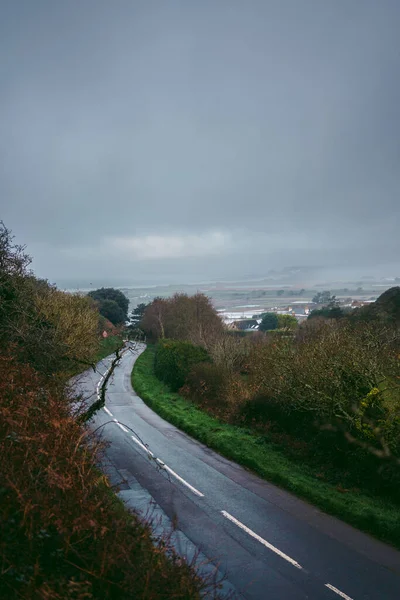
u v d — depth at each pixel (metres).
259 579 9.36
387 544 11.05
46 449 7.10
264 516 12.61
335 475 15.36
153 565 6.08
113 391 33.59
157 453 18.55
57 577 5.56
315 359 17.88
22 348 14.09
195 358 34.75
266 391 22.41
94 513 6.65
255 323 96.69
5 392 8.12
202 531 11.56
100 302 89.00
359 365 16.25
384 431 14.15
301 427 19.36
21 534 5.99
